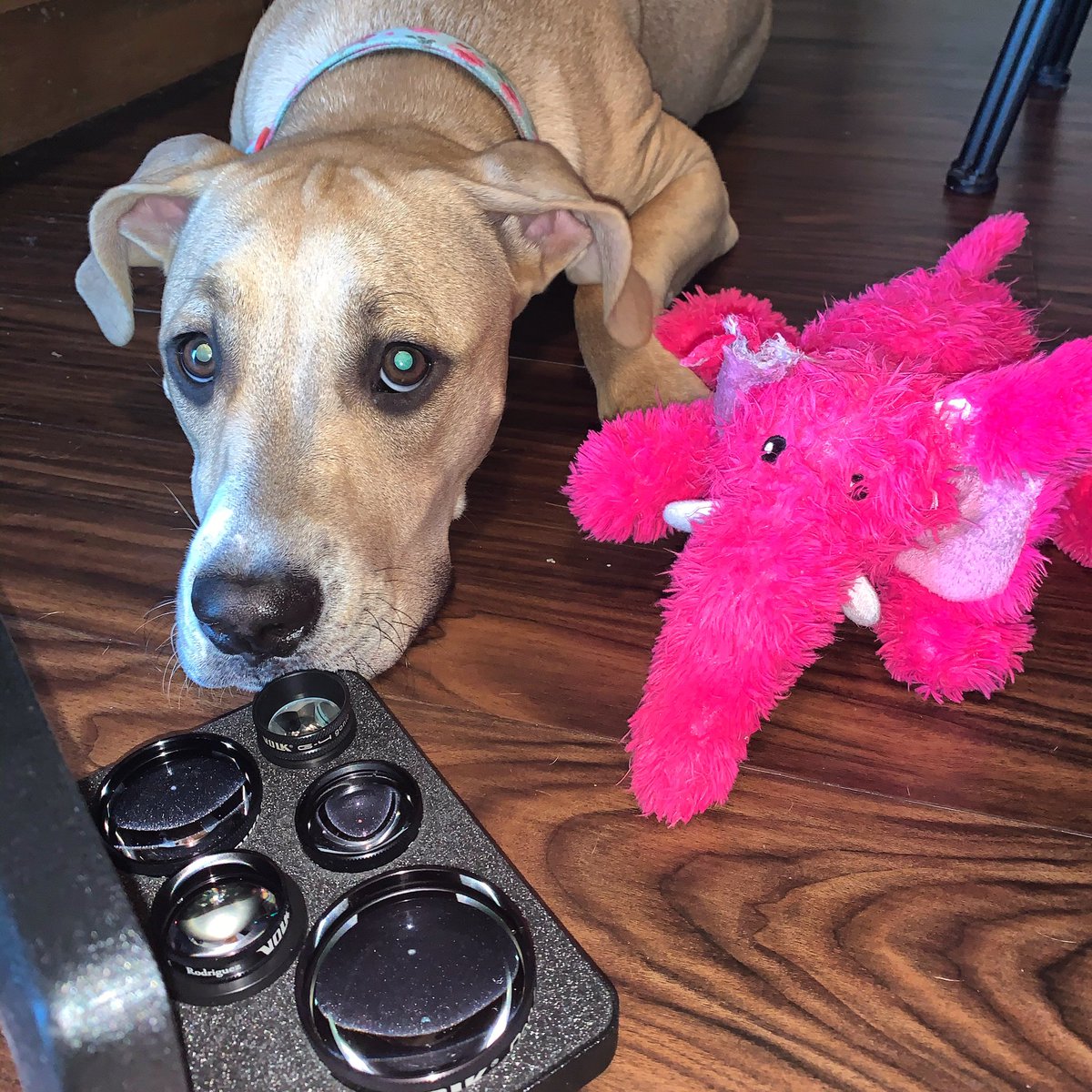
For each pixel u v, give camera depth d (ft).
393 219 1.34
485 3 1.92
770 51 3.50
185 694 1.33
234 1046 0.84
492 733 1.26
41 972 0.61
